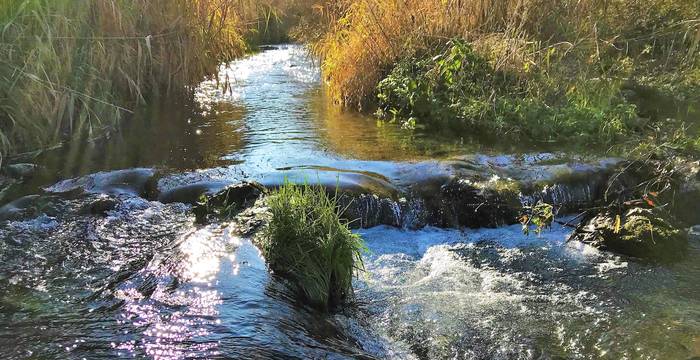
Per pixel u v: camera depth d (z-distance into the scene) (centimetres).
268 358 299
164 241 453
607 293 429
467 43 887
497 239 530
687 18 931
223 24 954
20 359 283
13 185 563
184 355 293
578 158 664
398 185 586
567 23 915
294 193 429
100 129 763
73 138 718
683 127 729
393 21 975
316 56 1305
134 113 845
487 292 430
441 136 780
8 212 486
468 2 940
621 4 974
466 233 545
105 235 461
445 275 457
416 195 570
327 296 387
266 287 377
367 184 568
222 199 517
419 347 360
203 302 351
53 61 681
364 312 396
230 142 726
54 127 702
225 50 1002
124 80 829
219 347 302
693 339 367
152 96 904
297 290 386
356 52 976
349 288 408
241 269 396
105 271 398
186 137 746
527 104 793
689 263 476
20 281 379
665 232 493
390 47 970
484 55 891
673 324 385
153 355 290
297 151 691
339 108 952
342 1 1066
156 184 569
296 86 1145
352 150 704
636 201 546
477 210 557
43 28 654
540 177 598
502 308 407
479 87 859
